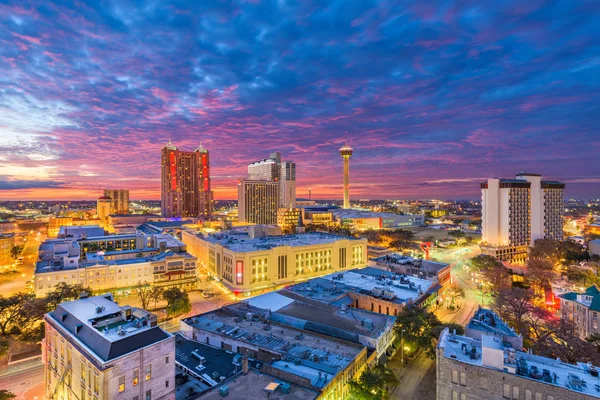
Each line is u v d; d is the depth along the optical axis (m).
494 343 57.62
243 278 150.00
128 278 148.62
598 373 52.84
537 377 51.91
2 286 172.00
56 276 134.75
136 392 52.97
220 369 68.50
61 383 62.19
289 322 92.19
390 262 157.88
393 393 77.19
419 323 89.81
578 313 108.75
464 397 56.31
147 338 55.94
